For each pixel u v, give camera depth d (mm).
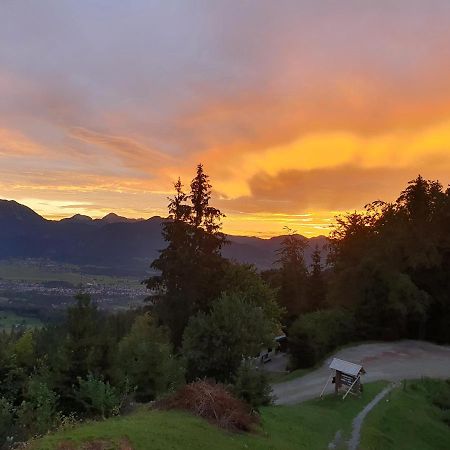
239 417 16094
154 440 12203
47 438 11414
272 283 78375
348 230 61562
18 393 23828
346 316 50406
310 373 38219
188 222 53781
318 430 20969
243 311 26953
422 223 55406
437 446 24016
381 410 26047
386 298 51250
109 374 18984
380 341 49781
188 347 25484
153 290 52938
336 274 61438
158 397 18422
